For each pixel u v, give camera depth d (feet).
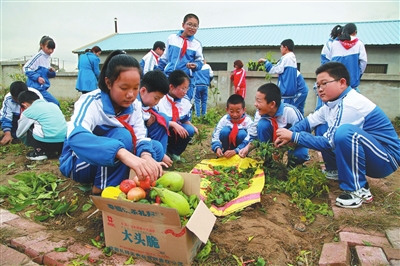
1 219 8.33
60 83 42.09
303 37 52.85
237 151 13.05
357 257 7.00
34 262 6.57
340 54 19.02
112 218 6.61
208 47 52.90
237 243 7.27
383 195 10.25
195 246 6.68
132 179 7.57
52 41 21.99
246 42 53.06
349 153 9.23
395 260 6.70
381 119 9.74
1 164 13.19
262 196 9.99
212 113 26.30
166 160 10.52
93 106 7.71
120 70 7.10
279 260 6.82
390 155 9.64
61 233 7.74
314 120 11.64
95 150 6.75
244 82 30.48
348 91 10.03
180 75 12.82
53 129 13.35
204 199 9.29
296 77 21.50
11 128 16.52
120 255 6.84
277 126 12.27
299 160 12.21
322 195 10.43
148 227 6.29
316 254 7.15
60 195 9.95
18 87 15.64
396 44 43.80
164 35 68.23
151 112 11.44
